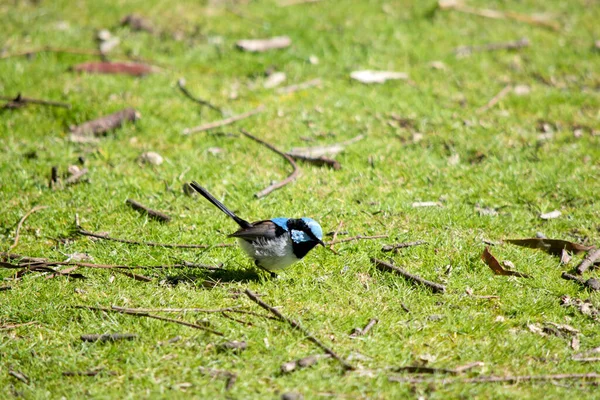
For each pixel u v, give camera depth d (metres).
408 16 21.02
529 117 16.38
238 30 19.66
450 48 19.36
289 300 10.20
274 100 16.69
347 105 16.55
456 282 10.68
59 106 15.75
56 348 9.15
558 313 10.10
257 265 10.59
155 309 9.84
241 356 8.97
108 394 8.33
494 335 9.59
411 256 11.27
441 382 8.52
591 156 14.68
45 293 10.22
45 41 18.53
